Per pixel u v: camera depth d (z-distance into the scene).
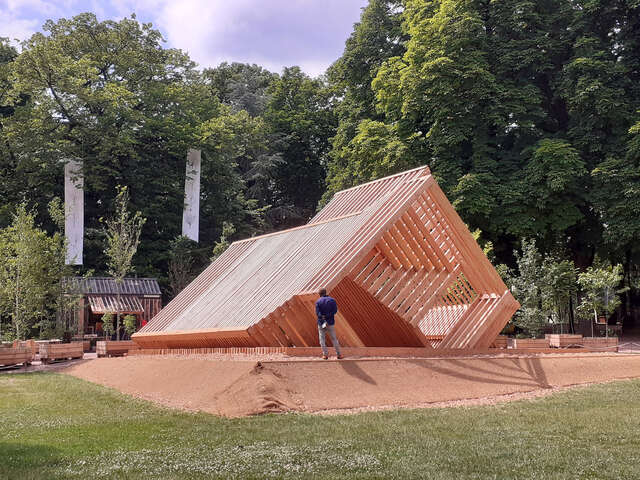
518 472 6.42
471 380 13.34
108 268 46.81
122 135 48.19
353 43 46.28
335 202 21.30
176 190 51.00
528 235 33.91
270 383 11.20
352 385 11.92
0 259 27.33
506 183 33.66
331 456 7.13
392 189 18.23
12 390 14.58
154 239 51.19
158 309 38.34
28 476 6.25
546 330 29.77
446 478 6.16
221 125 52.97
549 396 12.20
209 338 16.84
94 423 9.66
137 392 13.59
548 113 37.66
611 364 15.92
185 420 9.71
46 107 47.31
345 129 46.19
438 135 34.84
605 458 7.02
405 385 12.38
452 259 17.31
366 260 15.86
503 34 36.91
